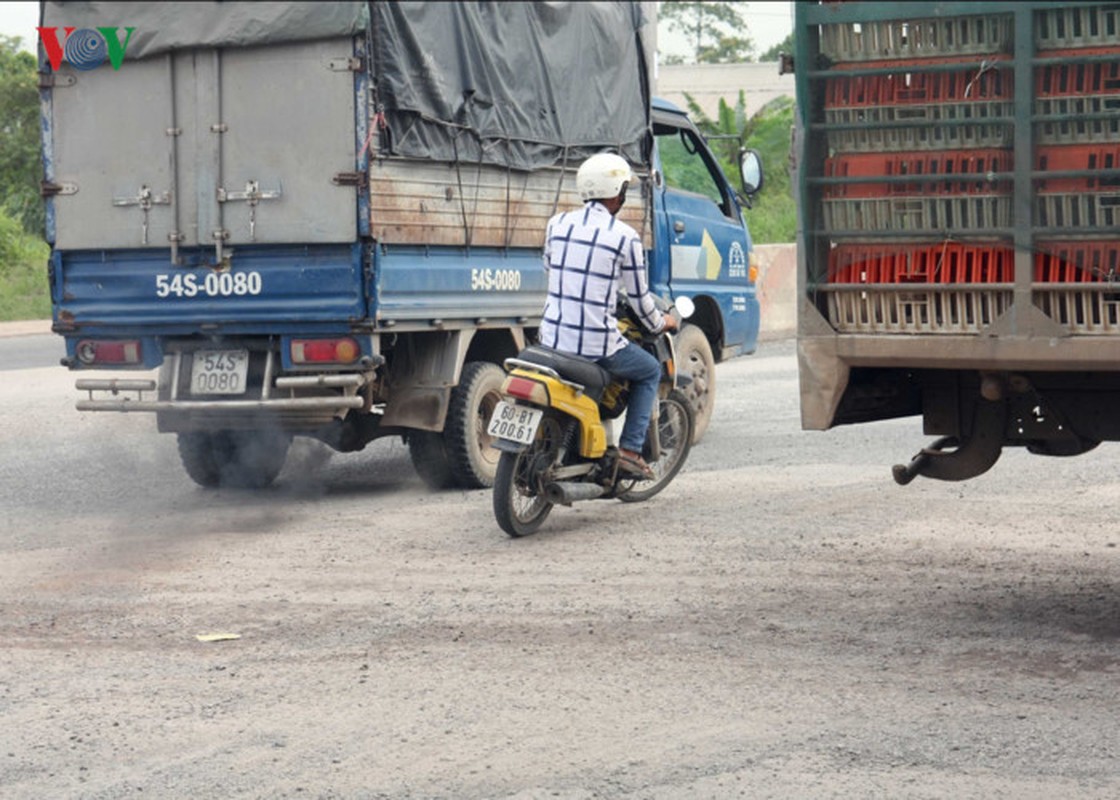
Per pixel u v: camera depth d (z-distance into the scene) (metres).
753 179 16.53
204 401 11.57
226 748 6.03
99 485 12.70
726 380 19.98
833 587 8.62
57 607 8.34
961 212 6.95
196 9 11.41
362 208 11.06
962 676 6.86
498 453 12.55
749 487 11.92
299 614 8.16
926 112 6.98
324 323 11.27
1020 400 7.48
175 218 11.62
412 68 11.45
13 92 48.31
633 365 10.55
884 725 6.19
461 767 5.77
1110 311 6.69
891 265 7.15
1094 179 6.65
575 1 13.55
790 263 29.44
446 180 11.89
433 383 11.98
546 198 13.29
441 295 11.85
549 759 5.85
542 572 9.10
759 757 5.83
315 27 11.09
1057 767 5.67
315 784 5.62
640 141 14.70
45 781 5.69
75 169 11.96
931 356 7.05
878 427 15.25
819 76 7.17
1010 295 6.86
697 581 8.81
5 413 17.27
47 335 31.53
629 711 6.42
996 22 6.80
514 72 12.67
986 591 8.48
